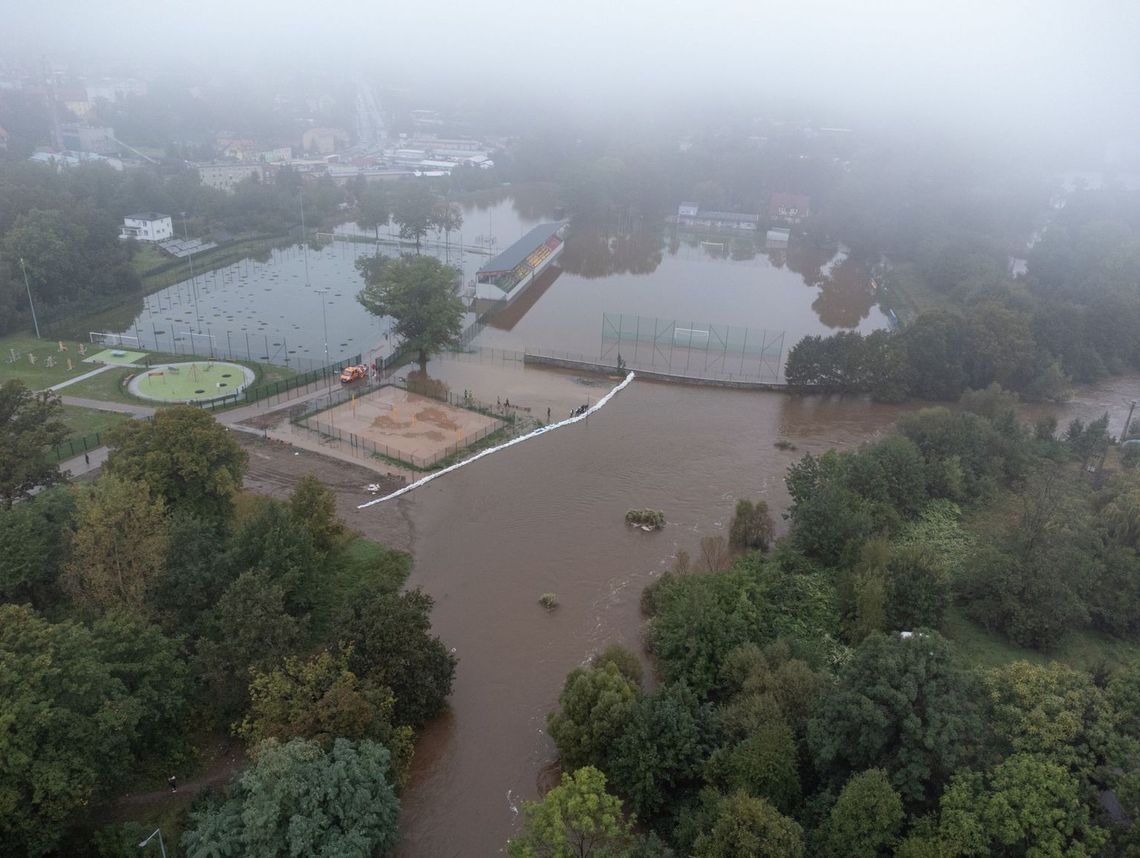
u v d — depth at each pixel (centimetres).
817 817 5075
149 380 12912
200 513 7794
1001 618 7656
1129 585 7838
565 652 7319
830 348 14000
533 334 16675
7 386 8231
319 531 8069
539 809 4631
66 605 6512
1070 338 15162
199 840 4631
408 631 6162
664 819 5544
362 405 12375
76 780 4709
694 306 19725
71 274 17338
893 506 9400
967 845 4484
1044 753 4822
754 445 12012
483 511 9694
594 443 11750
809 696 5812
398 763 5519
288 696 5538
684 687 6050
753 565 8019
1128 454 10894
